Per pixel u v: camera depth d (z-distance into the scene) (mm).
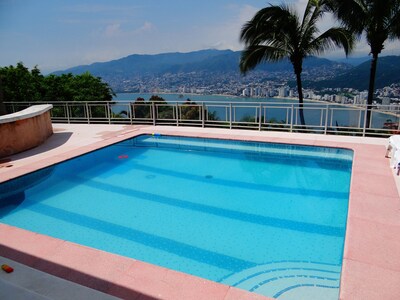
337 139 7883
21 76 16484
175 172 6660
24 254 3172
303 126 8664
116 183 6102
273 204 5078
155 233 4250
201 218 4652
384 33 10367
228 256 3697
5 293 2473
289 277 3258
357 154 6441
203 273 3393
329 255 3650
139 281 2697
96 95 18234
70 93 17594
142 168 6949
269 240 4016
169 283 2664
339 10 10297
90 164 7336
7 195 5590
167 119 10648
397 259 2920
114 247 3938
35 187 5926
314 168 6715
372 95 11055
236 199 5293
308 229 4262
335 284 3107
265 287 3115
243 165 7031
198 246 3914
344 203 5055
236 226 4395
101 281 2697
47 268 2910
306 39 11539
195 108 10086
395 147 5484
